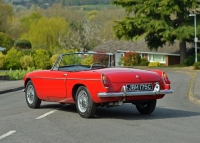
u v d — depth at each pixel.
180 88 23.70
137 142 8.96
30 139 9.48
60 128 10.72
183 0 55.00
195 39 55.28
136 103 12.58
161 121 11.59
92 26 81.00
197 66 51.47
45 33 79.69
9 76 35.47
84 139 9.35
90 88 11.77
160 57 71.00
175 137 9.43
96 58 13.73
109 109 14.16
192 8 56.56
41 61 51.12
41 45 76.12
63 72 12.83
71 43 76.56
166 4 54.22
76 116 12.61
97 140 9.22
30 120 12.08
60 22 80.44
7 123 11.66
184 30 54.97
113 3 59.47
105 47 79.12
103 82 11.42
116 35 59.09
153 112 13.49
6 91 23.84
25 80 14.78
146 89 11.88
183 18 58.00
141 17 57.22
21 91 24.33
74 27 78.75
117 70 12.16
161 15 55.62
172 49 69.25
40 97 14.11
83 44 76.69
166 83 12.29
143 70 12.54
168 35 54.88
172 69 52.84
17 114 13.38
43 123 11.52
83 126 10.94
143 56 73.75
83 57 13.80
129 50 75.38
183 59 59.81
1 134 10.12
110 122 11.47
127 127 10.70
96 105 11.95
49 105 15.48
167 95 19.52
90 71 12.04
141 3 58.25
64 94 12.80
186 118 12.12
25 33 87.88
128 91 11.61
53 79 13.16
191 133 9.86
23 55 54.47
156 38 61.62
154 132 10.00
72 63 13.88
